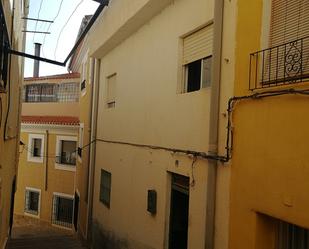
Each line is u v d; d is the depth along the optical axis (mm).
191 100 6160
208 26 5965
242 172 4727
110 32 9844
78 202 16578
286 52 4211
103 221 11008
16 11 7668
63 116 22312
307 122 3729
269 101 4297
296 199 3820
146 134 8008
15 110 10648
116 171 9977
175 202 6844
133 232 8430
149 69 8062
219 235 5148
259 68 4582
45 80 23578
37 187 21797
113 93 11172
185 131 6297
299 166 3803
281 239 4477
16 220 21766
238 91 4906
